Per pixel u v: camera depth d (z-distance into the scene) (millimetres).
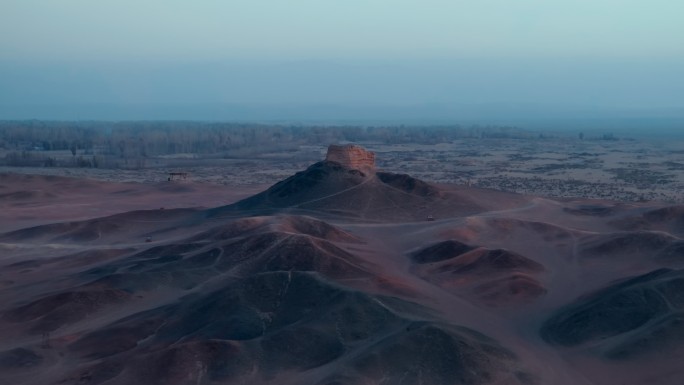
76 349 52812
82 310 60000
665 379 46094
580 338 53219
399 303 55281
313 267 64750
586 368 48781
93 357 51375
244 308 54719
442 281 68875
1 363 50562
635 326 52938
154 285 64438
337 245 75562
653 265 72438
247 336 51125
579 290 66188
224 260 68875
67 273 74750
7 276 74625
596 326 53875
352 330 50250
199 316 55656
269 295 55938
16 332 57531
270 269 65562
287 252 67062
